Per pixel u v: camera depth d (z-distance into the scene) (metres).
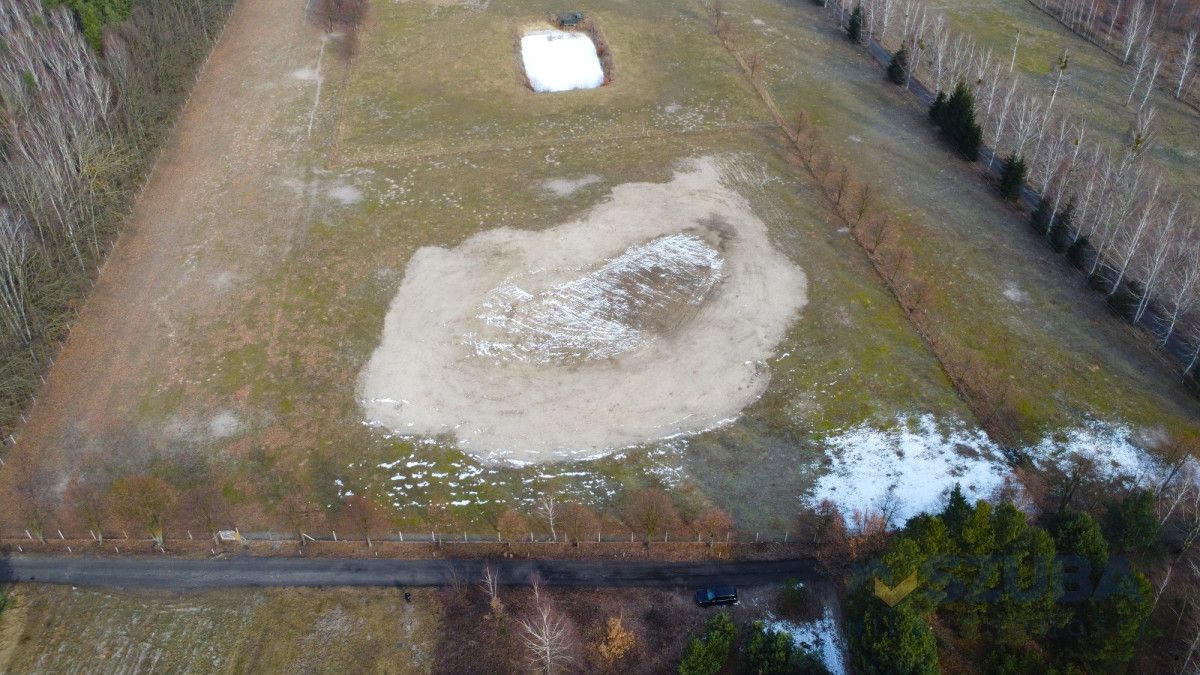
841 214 90.25
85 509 62.66
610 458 67.06
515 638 55.53
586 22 128.12
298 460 66.31
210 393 70.94
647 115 106.81
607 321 78.12
